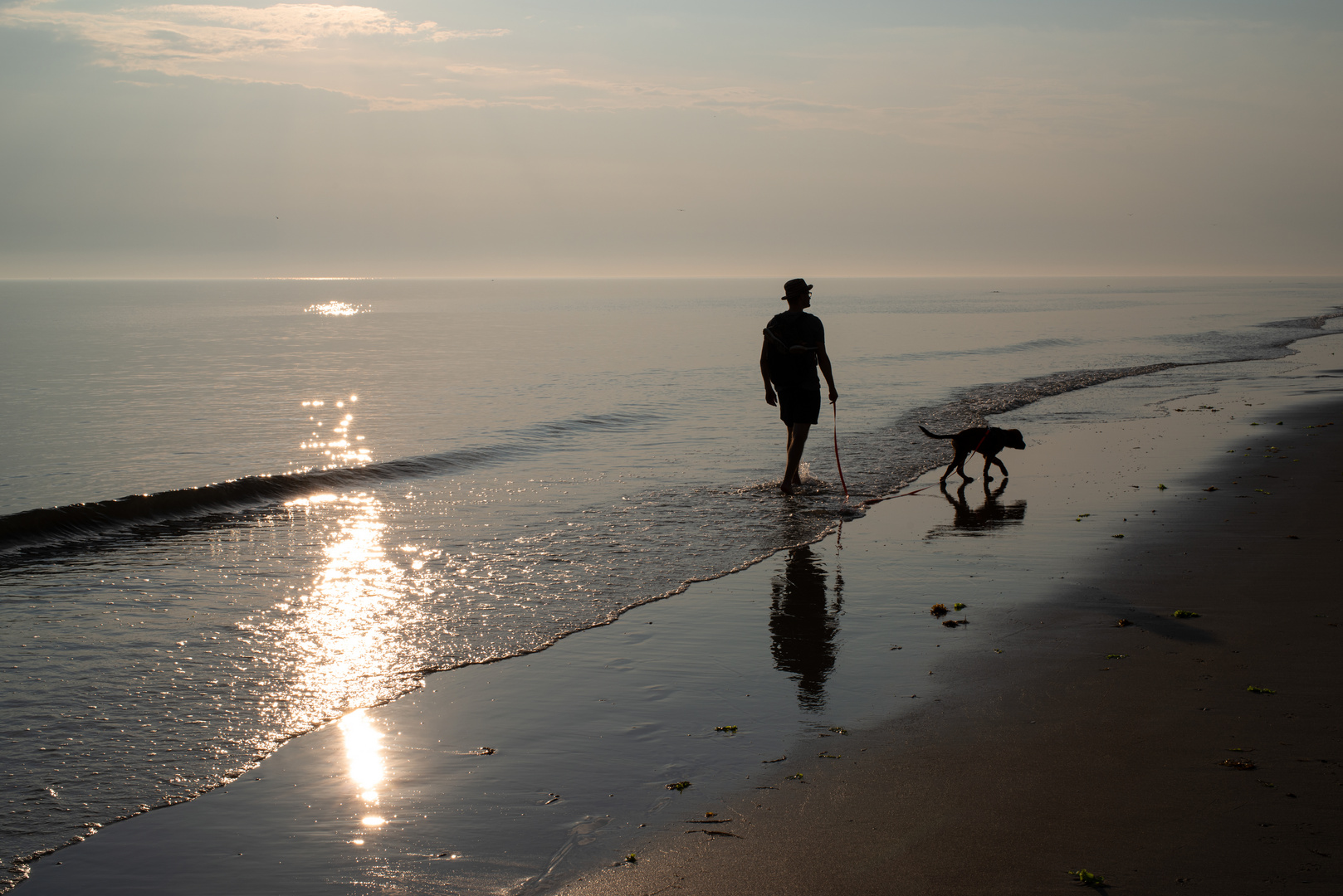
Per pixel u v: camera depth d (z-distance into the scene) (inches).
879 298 6368.1
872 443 587.2
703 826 147.2
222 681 213.6
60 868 137.8
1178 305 3750.0
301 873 136.6
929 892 126.6
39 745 179.6
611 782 163.8
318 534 369.4
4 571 314.7
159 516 402.3
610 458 550.0
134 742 181.5
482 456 559.5
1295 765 160.9
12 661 225.6
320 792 161.6
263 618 261.6
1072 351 1456.7
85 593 287.4
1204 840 136.9
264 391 1088.8
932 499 420.2
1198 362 1192.8
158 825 150.3
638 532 365.1
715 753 173.9
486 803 156.6
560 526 377.4
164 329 2839.6
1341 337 1654.8
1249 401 773.3
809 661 222.8
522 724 188.7
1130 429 627.8
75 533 370.0
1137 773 159.8
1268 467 476.7
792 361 422.6
